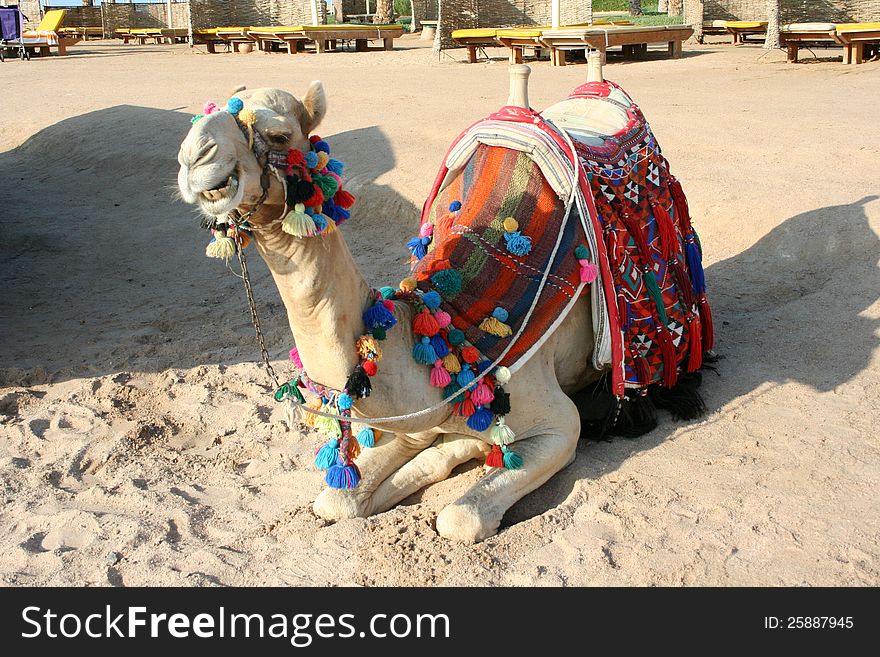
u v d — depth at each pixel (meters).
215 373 6.29
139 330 7.32
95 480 5.04
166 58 24.64
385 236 9.15
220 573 4.11
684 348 5.18
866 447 4.71
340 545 4.19
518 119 4.73
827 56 17.94
